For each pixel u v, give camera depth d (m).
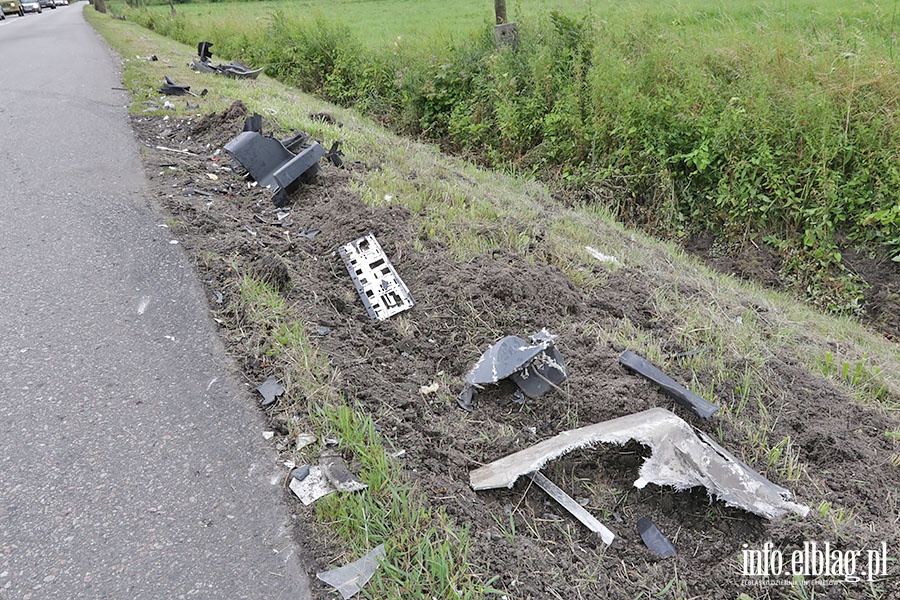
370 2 24.06
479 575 2.07
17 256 3.68
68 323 3.14
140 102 7.35
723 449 2.72
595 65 7.73
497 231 4.34
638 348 3.36
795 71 7.00
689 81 7.26
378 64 10.54
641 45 7.92
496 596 2.02
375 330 3.36
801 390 3.32
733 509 2.51
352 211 4.27
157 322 3.19
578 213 6.47
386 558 2.06
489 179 6.97
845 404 3.30
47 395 2.70
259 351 3.01
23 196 4.42
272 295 3.39
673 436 2.56
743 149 6.82
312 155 4.64
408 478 2.41
